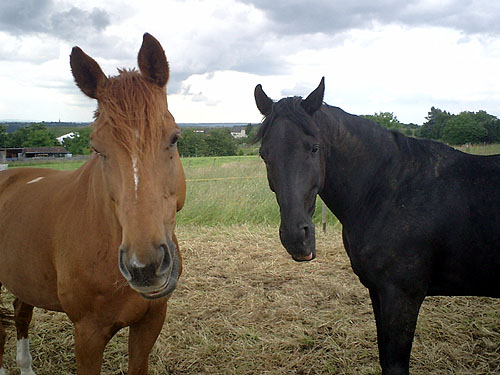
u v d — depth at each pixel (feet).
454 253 7.42
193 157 77.10
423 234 7.39
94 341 6.39
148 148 4.85
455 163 7.86
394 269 7.57
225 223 25.39
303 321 12.36
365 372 9.73
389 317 7.61
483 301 13.34
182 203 7.64
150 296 4.82
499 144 52.19
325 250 19.13
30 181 9.00
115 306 6.25
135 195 4.78
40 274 7.16
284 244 7.07
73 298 6.31
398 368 7.66
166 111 5.35
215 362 10.41
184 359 10.55
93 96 5.54
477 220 7.25
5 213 8.34
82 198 6.66
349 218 8.32
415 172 7.85
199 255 18.97
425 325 11.74
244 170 36.96
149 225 4.71
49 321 12.46
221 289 14.88
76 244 6.28
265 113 8.44
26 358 9.70
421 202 7.56
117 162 4.93
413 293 7.55
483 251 7.23
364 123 8.30
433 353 10.29
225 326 12.08
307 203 7.20
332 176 8.24
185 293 14.65
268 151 7.25
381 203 7.87
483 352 10.40
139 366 6.95
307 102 7.48
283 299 13.87
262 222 25.44
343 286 14.75
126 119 4.83
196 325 12.30
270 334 11.57
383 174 7.99
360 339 11.09
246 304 13.60
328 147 7.96
